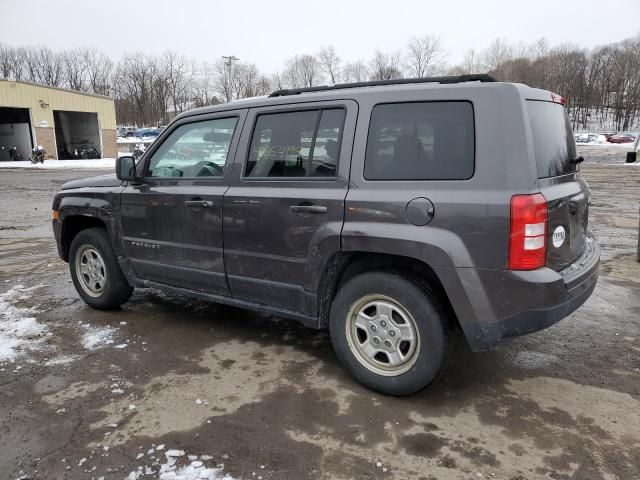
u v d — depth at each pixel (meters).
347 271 3.41
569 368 3.63
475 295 2.80
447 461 2.60
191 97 82.00
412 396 3.25
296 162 3.47
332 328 3.40
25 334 4.33
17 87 31.73
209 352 3.95
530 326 2.75
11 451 2.71
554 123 3.23
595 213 10.70
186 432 2.87
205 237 3.91
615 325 4.43
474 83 2.93
